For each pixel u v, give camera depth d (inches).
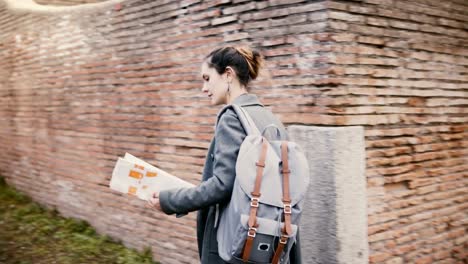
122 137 214.5
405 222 153.3
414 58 153.6
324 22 131.6
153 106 197.2
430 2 158.9
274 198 86.6
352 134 129.6
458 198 172.1
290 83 140.3
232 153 88.7
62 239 224.8
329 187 127.2
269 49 146.6
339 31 133.0
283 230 86.5
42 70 270.1
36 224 245.1
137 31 203.6
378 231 144.6
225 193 88.2
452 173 169.9
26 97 287.1
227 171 87.9
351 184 129.6
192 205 89.7
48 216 258.1
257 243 86.1
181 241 187.9
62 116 254.7
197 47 175.2
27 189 291.1
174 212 93.4
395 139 148.6
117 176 103.4
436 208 163.8
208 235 94.3
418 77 155.2
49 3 374.0
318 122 133.2
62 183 257.6
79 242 221.1
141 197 102.0
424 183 159.2
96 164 231.3
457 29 168.9
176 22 184.1
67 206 254.2
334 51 131.6
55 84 259.0
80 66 239.5
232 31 160.1
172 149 189.5
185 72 181.6
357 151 130.9
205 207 90.3
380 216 145.2
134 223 210.2
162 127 193.2
